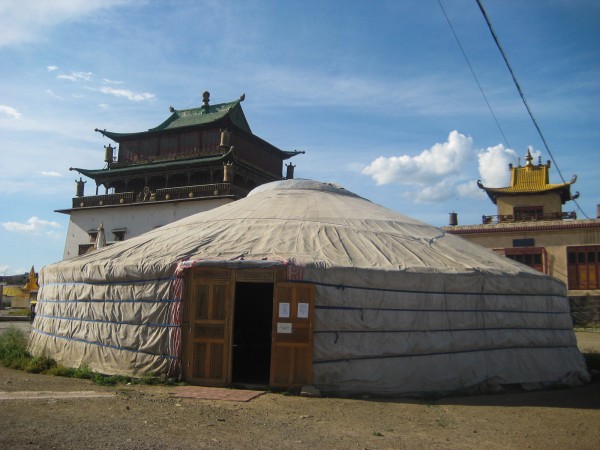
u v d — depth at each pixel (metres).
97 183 35.12
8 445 4.67
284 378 8.04
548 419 7.05
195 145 33.03
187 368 8.34
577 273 28.05
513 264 10.64
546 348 10.03
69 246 33.56
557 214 33.25
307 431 5.83
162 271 8.62
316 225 10.09
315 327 8.07
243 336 13.77
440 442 5.71
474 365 8.87
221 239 9.53
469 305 9.02
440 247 10.39
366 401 7.74
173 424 5.76
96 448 4.75
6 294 42.34
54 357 10.03
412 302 8.55
